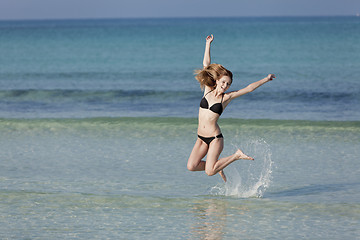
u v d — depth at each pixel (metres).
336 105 22.50
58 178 11.30
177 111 21.58
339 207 9.08
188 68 41.16
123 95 25.77
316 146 14.60
